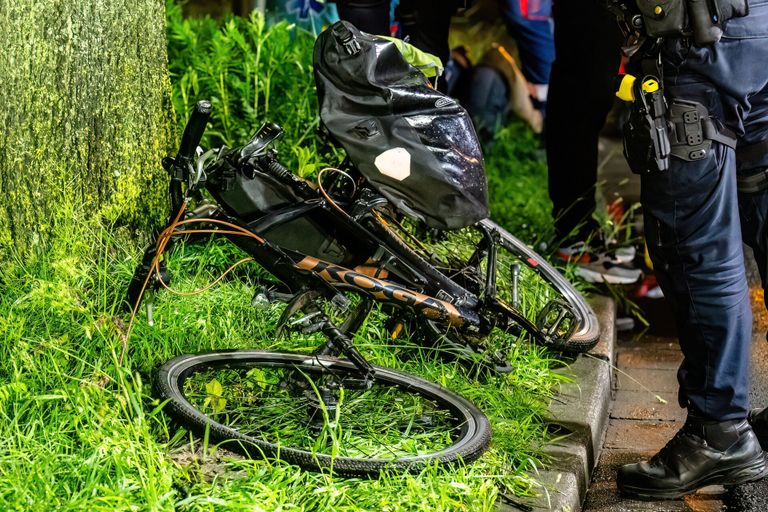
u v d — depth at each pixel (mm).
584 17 5195
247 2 7305
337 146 3547
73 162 4027
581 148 5504
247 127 5547
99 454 2984
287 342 3980
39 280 3654
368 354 4031
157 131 4402
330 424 3270
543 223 6668
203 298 4078
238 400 3656
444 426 3643
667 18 3250
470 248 4352
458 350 4047
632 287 6238
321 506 2979
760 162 3662
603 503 3736
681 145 3400
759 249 3838
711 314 3512
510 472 3494
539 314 4332
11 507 2746
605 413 4461
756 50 3340
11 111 3832
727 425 3629
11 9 3791
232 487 2984
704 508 3719
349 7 4918
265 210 3402
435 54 5371
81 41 4012
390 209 3809
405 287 3633
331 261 3510
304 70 5926
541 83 8781
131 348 3713
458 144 3443
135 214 4301
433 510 3018
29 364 3330
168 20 6738
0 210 3842
